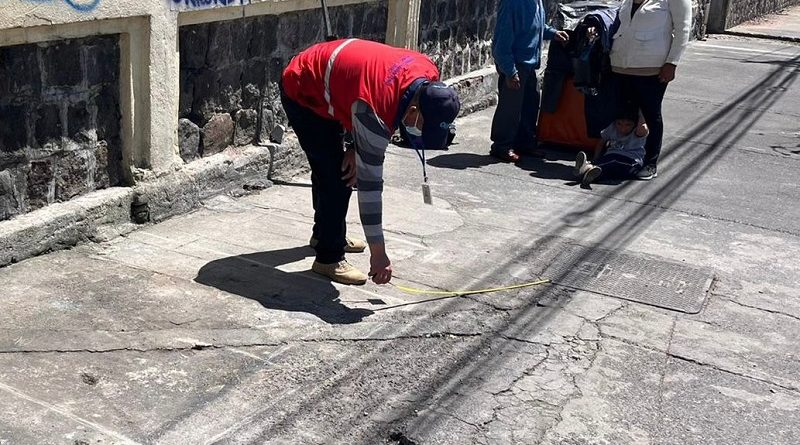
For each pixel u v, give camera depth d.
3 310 3.99
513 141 7.29
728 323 4.53
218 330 3.97
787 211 6.51
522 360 3.95
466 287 4.69
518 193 6.47
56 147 4.72
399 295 4.52
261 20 5.96
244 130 6.08
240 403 3.42
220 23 5.61
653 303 4.68
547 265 5.09
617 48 6.71
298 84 4.25
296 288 4.48
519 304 4.54
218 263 4.71
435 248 5.21
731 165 7.71
